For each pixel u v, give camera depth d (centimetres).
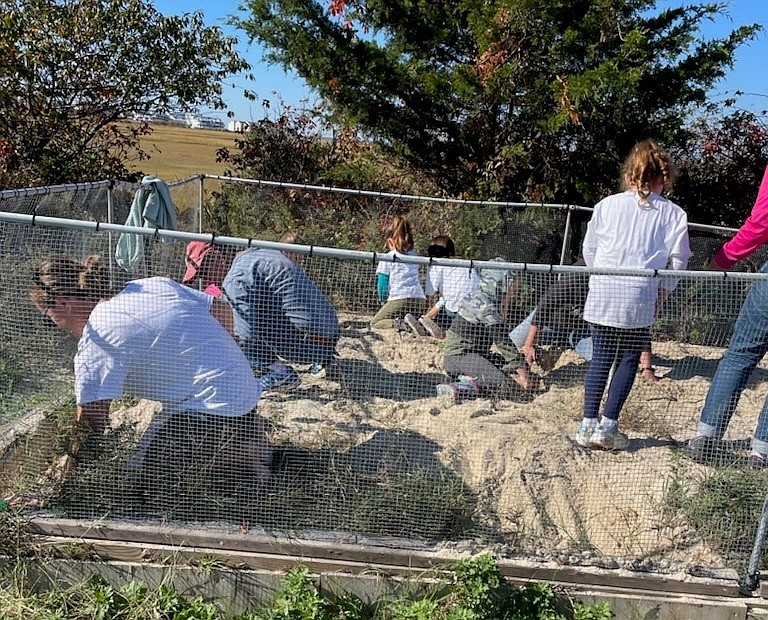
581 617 295
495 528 338
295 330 412
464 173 1002
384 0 945
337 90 948
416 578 306
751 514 333
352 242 797
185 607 300
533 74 888
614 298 375
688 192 960
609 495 362
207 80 1002
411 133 990
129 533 315
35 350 343
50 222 292
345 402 427
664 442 407
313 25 954
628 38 832
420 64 957
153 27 962
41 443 337
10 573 303
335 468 352
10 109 915
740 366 365
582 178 920
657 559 324
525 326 447
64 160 943
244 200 829
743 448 381
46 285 327
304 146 1098
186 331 327
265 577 309
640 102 904
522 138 941
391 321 536
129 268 432
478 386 448
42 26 911
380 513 330
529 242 774
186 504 330
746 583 308
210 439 336
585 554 322
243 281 401
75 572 309
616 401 390
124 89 970
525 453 386
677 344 398
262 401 415
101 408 335
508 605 299
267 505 328
